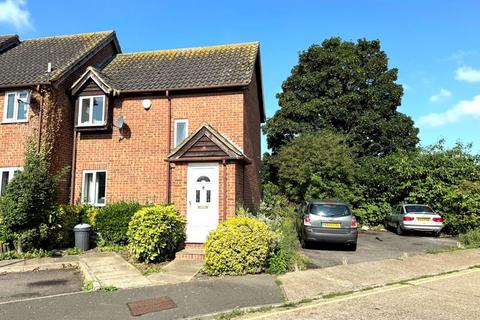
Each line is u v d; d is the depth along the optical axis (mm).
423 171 20344
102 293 7547
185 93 15000
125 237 13188
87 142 15500
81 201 15148
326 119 28656
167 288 7871
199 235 11539
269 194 23797
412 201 20453
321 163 22594
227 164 11672
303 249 13055
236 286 8016
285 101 30094
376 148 29422
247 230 9375
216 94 14727
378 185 22078
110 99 15359
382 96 29609
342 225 12688
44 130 14219
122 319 6113
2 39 19219
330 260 10977
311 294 7574
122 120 14812
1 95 15133
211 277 8859
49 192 12430
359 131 28734
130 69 16969
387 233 19625
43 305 6816
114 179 15078
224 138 12164
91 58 16938
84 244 12734
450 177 19766
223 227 9531
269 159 28219
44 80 14461
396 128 28984
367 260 11047
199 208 11695
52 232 12508
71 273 10016
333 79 28922
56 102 14672
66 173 13961
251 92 16594
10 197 11922
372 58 30453
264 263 9422
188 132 14742
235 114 14414
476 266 10648
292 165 23328
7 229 11922
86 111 15438
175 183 12031
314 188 22016
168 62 17078
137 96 15344
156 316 6250
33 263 10750
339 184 22062
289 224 12797
